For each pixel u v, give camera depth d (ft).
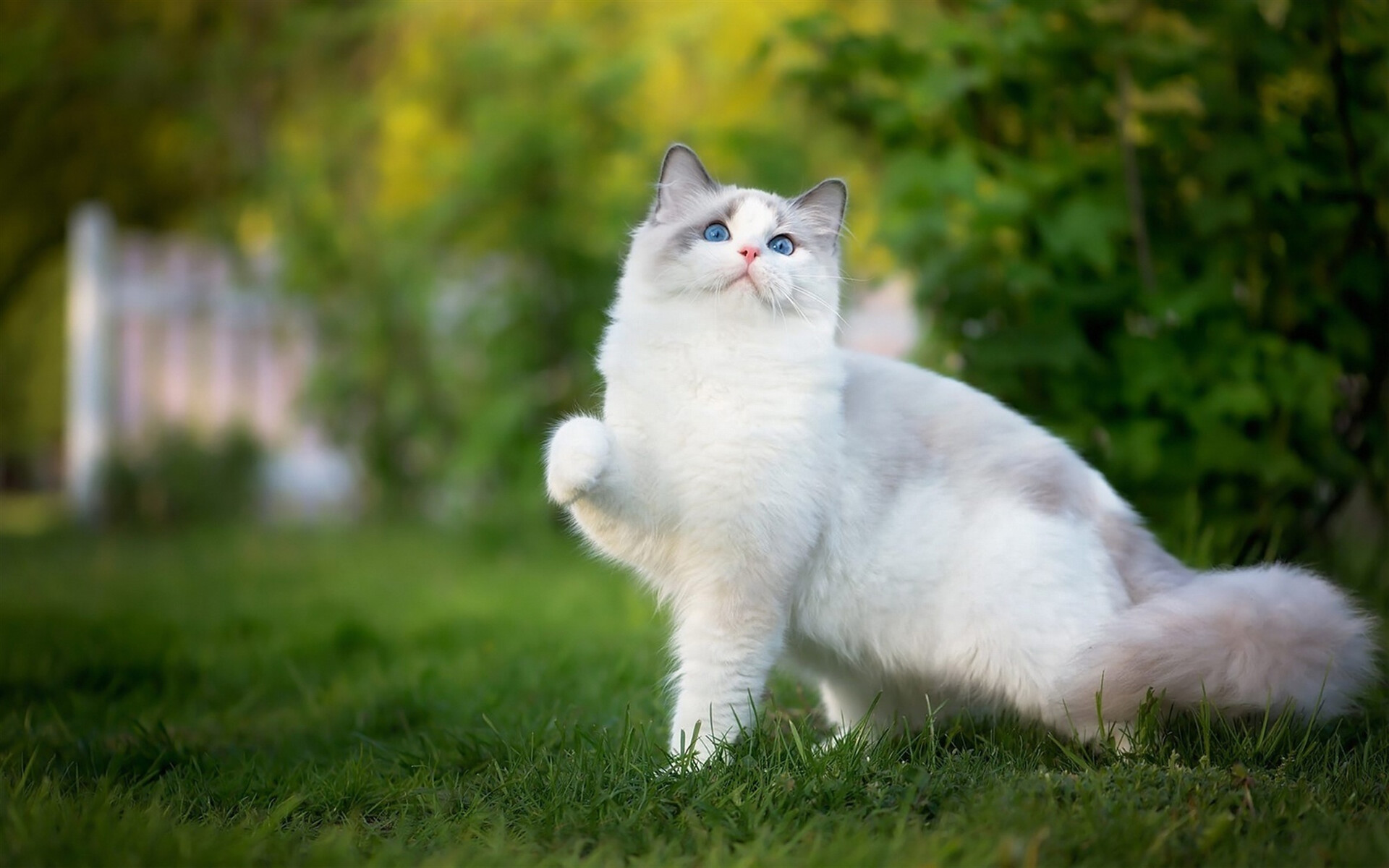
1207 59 18.80
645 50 30.58
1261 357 19.02
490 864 9.04
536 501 32.76
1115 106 20.10
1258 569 12.77
